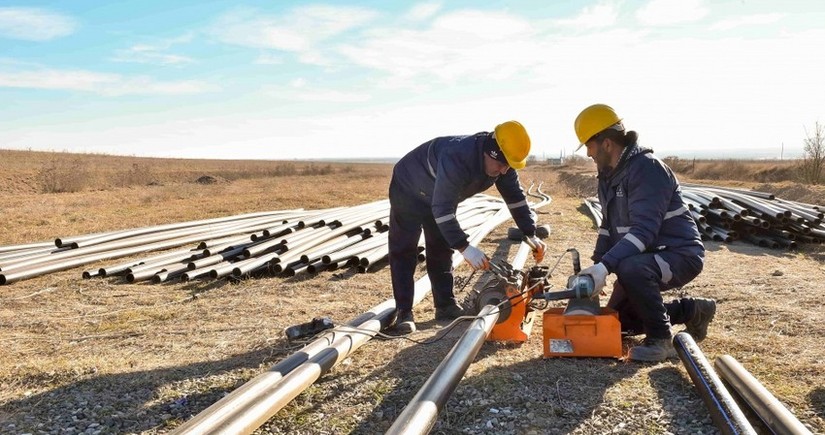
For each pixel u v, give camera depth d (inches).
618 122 166.7
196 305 263.4
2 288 304.2
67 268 344.8
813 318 209.6
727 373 146.6
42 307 266.7
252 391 135.1
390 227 211.3
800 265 326.0
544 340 172.9
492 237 446.0
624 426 131.9
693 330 183.3
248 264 315.6
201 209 673.0
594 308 172.9
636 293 167.3
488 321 169.5
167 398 154.1
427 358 177.2
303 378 145.6
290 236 374.0
